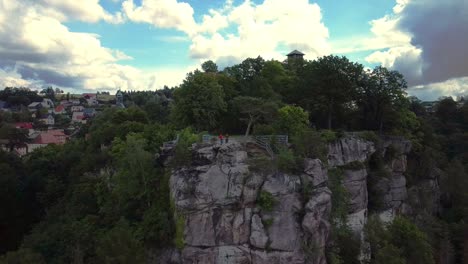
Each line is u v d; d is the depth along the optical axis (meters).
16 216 80.31
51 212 74.50
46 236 56.25
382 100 89.94
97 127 115.69
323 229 54.34
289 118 66.25
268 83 86.88
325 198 54.56
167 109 129.00
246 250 51.72
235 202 52.59
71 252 51.59
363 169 73.75
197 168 54.91
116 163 70.88
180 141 59.22
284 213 52.34
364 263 60.97
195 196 53.06
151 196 59.31
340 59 85.69
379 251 57.34
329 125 86.25
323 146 64.38
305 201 53.59
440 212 98.75
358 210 71.56
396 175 87.38
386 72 89.81
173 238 53.50
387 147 86.44
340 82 84.06
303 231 52.72
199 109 70.62
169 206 56.44
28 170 93.44
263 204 52.16
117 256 42.53
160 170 60.47
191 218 52.78
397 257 55.19
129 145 62.84
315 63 87.19
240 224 52.25
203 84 72.69
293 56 126.31
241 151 56.62
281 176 53.91
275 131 65.69
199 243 52.22
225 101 76.31
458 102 168.75
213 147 56.72
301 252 51.72
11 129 159.62
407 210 86.69
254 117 70.56
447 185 102.19
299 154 58.97
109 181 70.88
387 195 82.44
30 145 161.88
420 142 103.81
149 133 70.81
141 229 54.53
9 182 80.81
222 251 51.97
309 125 80.81
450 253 74.75
